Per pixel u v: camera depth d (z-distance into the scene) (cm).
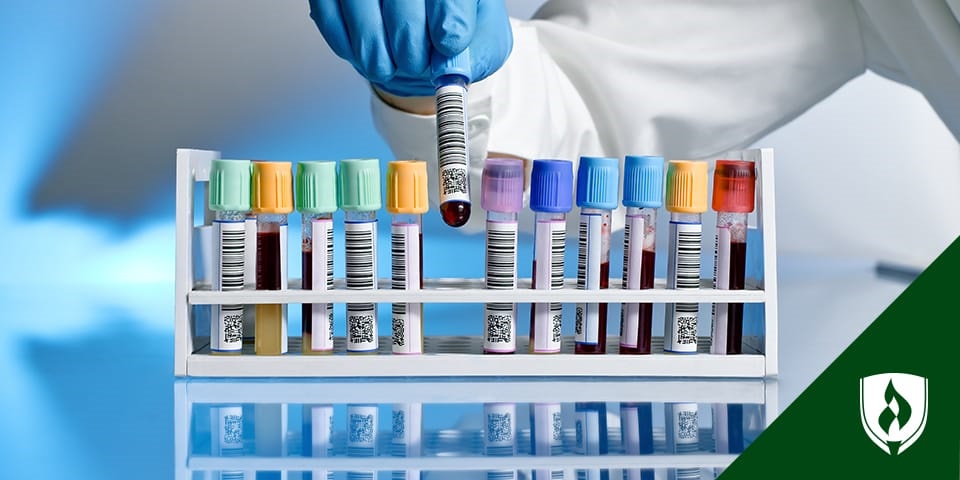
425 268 171
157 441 60
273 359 79
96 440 60
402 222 80
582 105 118
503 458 56
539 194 79
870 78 200
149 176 206
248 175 78
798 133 202
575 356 79
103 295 143
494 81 101
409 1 83
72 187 204
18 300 135
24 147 203
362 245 79
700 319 109
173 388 75
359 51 85
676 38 123
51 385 77
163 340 99
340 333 98
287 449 58
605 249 81
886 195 199
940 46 120
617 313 94
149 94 208
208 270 85
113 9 207
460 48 79
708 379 79
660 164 79
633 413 67
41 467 55
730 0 124
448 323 103
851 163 200
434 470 54
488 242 80
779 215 204
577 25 127
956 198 197
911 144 199
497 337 80
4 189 201
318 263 79
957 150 197
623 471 54
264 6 209
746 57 121
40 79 205
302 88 212
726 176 80
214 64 209
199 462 56
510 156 103
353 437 61
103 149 205
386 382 77
